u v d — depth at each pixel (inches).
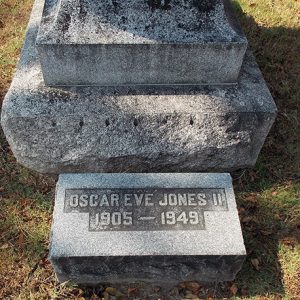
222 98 61.5
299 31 92.7
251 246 58.9
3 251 57.4
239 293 54.7
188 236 51.3
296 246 58.8
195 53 59.2
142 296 54.4
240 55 60.0
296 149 70.4
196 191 55.2
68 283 53.4
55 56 57.9
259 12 97.0
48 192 64.2
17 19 95.0
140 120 59.7
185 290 55.0
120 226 51.8
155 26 57.6
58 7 58.0
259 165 67.9
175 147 61.4
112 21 57.0
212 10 58.0
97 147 60.8
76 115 58.7
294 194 64.6
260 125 61.6
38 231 59.7
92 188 55.1
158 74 61.5
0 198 63.2
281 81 80.8
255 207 63.2
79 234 51.0
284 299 54.1
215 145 61.8
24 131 59.4
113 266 51.3
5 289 54.3
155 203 53.9
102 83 61.9
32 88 61.0
